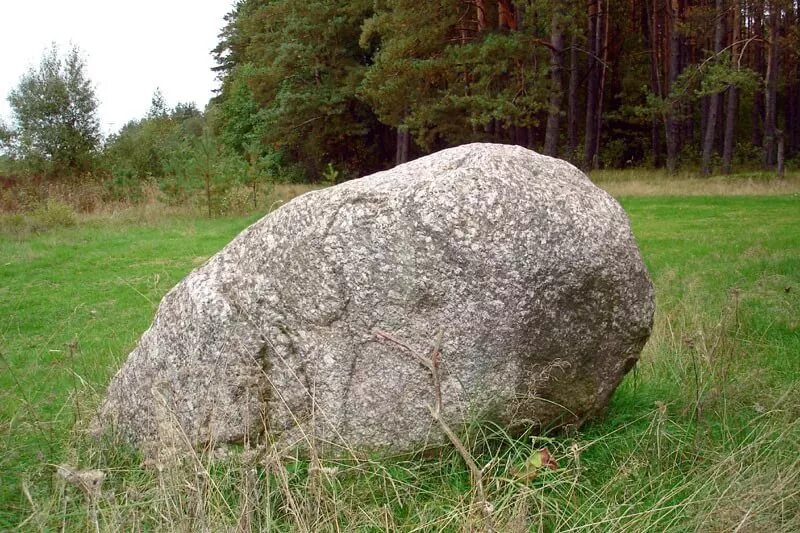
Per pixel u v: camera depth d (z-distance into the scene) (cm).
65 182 1997
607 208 342
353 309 321
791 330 550
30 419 394
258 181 1744
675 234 1152
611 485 310
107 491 296
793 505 278
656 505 281
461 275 310
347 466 309
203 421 339
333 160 3412
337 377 324
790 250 904
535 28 2438
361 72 2852
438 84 2619
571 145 2886
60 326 685
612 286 329
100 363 535
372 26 2447
